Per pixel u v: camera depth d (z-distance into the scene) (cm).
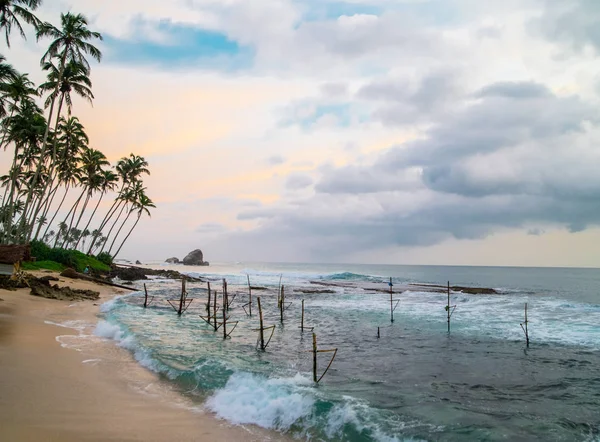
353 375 1303
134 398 901
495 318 2658
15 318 1769
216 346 1673
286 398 930
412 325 2417
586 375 1342
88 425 713
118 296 3425
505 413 955
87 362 1162
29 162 5097
